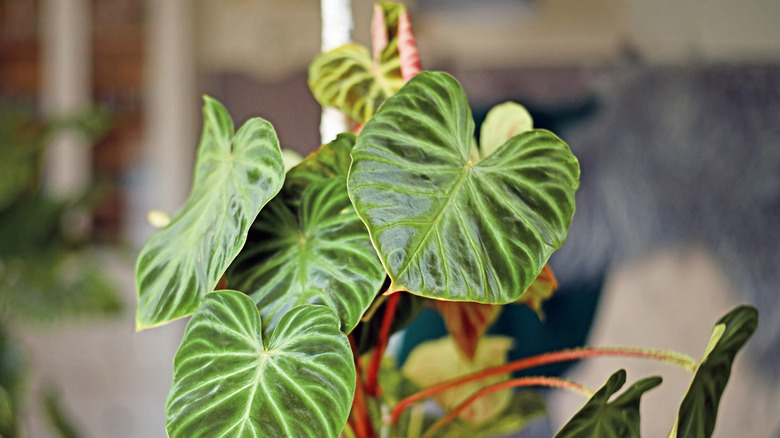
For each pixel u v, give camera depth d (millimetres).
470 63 4332
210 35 4805
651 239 3176
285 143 4699
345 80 978
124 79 4871
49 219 3150
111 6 4867
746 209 3066
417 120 786
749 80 3309
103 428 4770
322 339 769
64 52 4836
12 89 4898
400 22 938
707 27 3863
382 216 763
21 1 4891
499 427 1121
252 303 785
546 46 4266
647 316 3096
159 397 4766
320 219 823
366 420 895
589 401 784
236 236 785
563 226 793
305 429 755
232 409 765
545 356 910
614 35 4156
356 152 771
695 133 3221
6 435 1658
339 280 797
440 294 755
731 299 3029
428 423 1124
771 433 2863
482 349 1165
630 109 3486
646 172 3256
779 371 2883
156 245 864
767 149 3115
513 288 770
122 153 4859
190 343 797
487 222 778
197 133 4914
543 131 808
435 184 777
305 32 4695
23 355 3117
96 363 4770
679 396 2787
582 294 3182
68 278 4129
